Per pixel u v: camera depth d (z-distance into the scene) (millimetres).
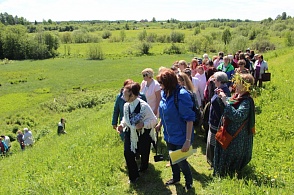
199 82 8781
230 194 5027
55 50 107625
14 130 31938
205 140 8312
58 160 8398
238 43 80625
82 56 98375
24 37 101188
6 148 20812
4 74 65312
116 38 144625
